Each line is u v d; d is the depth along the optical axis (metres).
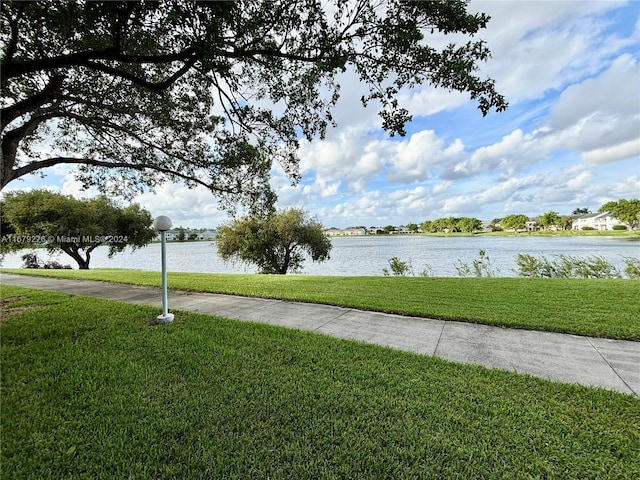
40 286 9.18
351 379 3.10
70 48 4.83
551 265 12.29
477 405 2.62
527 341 4.17
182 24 3.18
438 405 2.63
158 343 4.04
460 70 3.56
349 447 2.13
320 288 8.27
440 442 2.17
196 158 7.89
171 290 8.36
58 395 2.77
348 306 6.18
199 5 2.93
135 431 2.29
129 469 1.93
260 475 1.87
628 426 2.33
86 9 3.34
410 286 8.33
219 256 21.17
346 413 2.53
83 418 2.45
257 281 9.79
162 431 2.29
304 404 2.65
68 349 3.82
